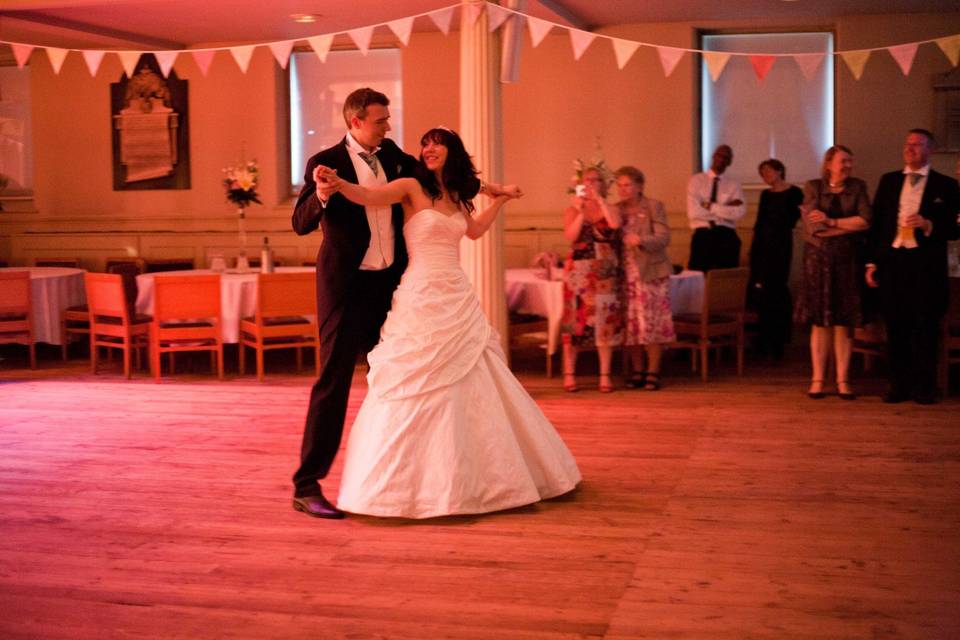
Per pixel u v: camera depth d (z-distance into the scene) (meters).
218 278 7.89
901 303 6.55
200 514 4.46
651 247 7.04
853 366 8.13
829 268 6.66
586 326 7.15
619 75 10.14
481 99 6.93
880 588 3.52
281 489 4.84
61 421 6.41
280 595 3.52
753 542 4.02
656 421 6.22
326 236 4.34
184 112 10.94
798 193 8.62
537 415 4.70
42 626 3.28
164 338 7.89
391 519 4.37
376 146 4.49
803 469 5.09
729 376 7.83
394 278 4.53
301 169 11.00
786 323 8.62
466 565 3.80
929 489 4.71
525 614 3.33
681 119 10.05
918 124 9.62
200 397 7.22
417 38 10.50
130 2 8.02
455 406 4.36
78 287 8.91
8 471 5.21
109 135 11.11
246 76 10.80
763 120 10.08
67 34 9.70
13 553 3.97
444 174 4.47
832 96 9.92
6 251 11.45
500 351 4.66
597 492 4.73
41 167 11.29
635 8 9.23
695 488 4.78
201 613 3.37
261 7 8.85
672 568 3.74
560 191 10.35
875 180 9.75
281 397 7.20
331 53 10.84
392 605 3.42
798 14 9.52
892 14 9.53
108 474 5.13
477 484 4.38
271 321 8.00
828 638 3.13
